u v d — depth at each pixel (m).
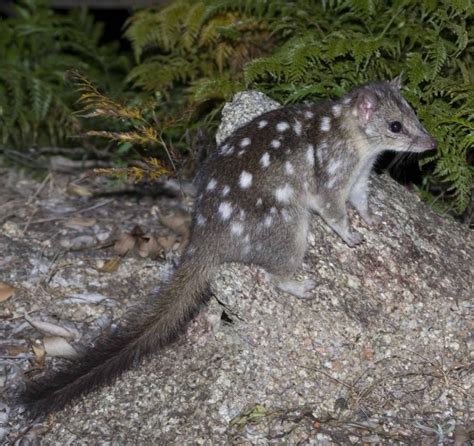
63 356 6.10
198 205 5.80
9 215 7.71
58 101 8.55
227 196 5.67
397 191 6.48
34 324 6.33
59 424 5.52
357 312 5.74
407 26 6.95
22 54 9.23
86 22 9.64
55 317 6.45
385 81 6.17
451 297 5.93
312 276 5.81
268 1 7.66
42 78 8.98
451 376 5.62
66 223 7.57
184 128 7.80
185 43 7.90
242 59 7.86
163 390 5.56
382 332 5.73
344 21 7.38
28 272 6.88
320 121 5.86
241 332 5.67
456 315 5.88
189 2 8.14
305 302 5.70
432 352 5.74
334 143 5.82
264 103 6.41
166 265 6.91
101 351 5.60
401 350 5.72
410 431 5.34
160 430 5.35
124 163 8.28
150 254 7.05
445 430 5.35
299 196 5.76
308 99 6.91
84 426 5.47
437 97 6.83
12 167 8.62
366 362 5.66
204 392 5.49
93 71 9.17
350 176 5.85
